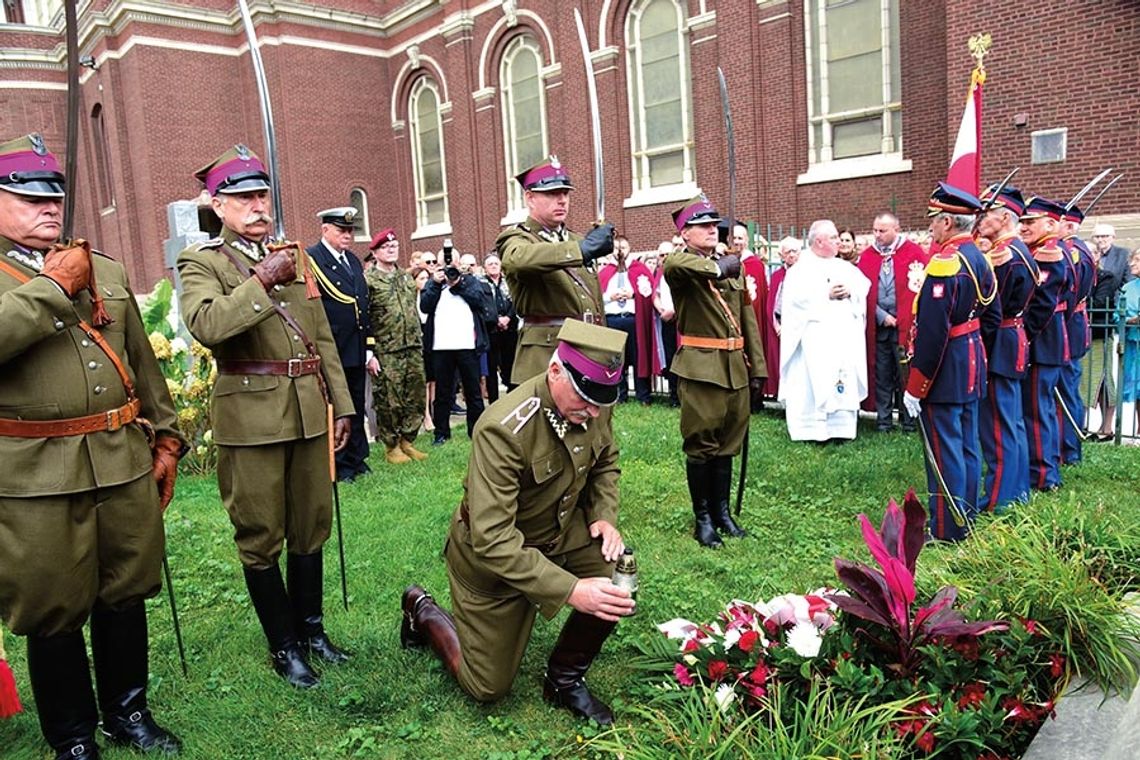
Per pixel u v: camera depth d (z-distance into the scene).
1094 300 8.09
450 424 9.13
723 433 4.75
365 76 23.69
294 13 22.33
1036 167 11.24
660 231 16.97
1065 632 2.97
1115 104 10.52
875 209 13.68
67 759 2.71
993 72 11.47
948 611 2.92
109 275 2.86
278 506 3.26
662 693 2.95
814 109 14.40
